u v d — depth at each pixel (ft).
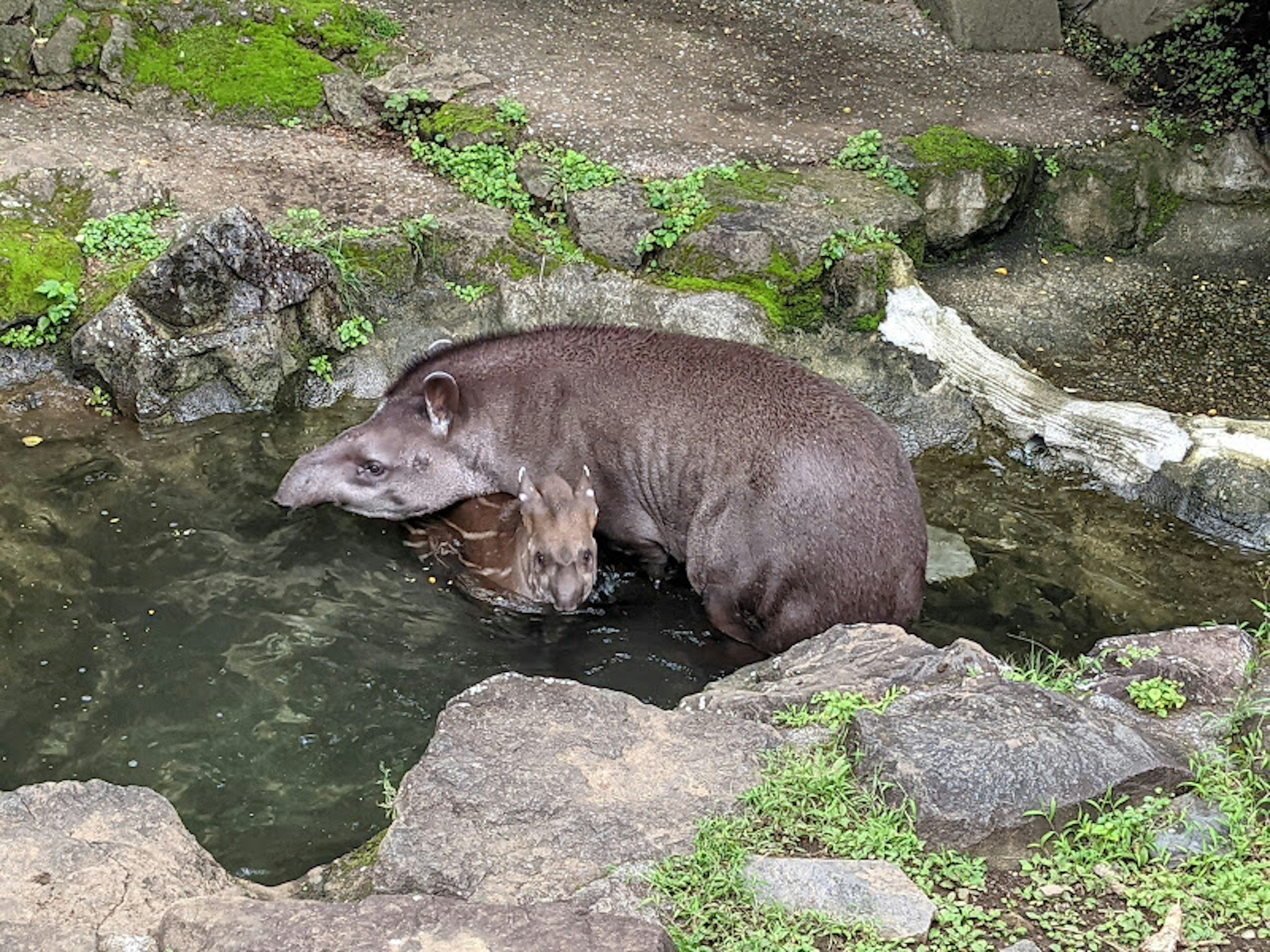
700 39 29.71
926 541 20.58
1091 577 21.84
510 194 25.82
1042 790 16.90
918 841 16.75
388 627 20.57
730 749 17.42
